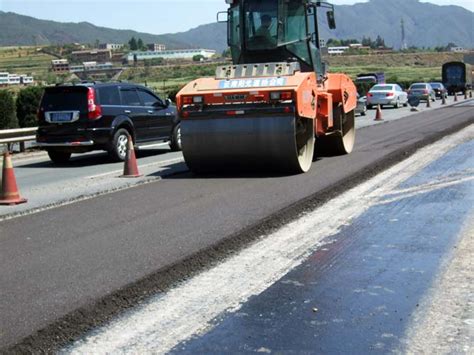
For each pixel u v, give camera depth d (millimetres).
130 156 12453
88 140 15453
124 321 4871
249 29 13211
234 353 4270
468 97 61656
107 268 6082
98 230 7707
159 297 5383
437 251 6496
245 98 11398
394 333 4520
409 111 36438
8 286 5652
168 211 8688
